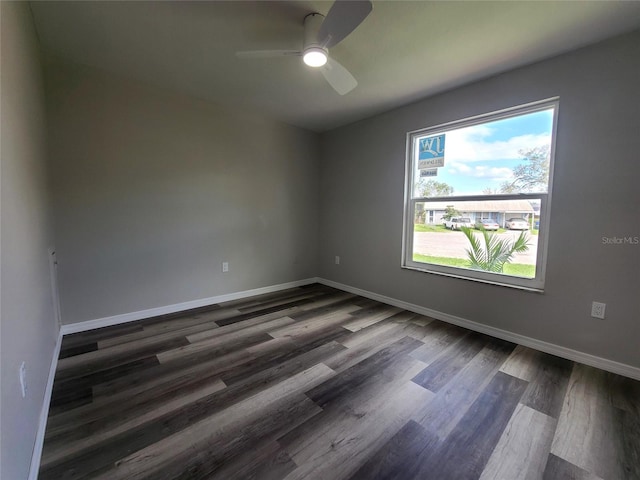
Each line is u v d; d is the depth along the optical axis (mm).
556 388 1830
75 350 2240
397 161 3307
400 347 2365
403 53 2143
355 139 3793
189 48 2168
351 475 1223
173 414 1566
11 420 965
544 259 2324
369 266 3709
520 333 2439
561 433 1467
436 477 1222
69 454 1300
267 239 3855
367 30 1874
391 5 1647
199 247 3242
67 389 1766
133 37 2027
